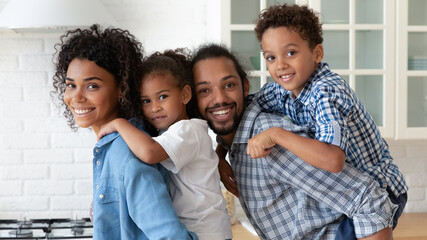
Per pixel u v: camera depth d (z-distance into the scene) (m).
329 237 1.45
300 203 1.45
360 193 1.39
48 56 2.75
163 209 1.16
